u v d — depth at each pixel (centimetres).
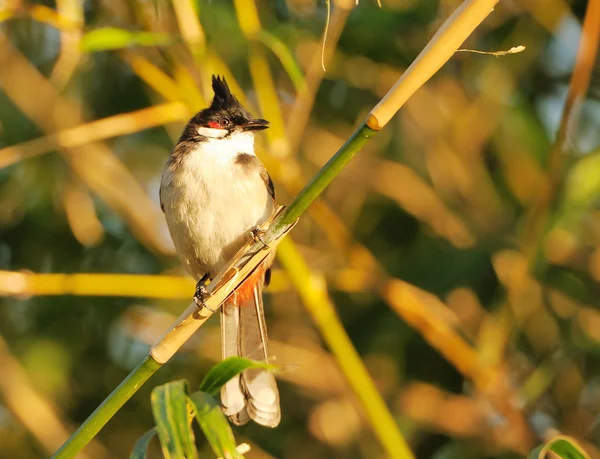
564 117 890
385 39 1027
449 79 1091
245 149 804
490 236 1020
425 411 997
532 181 1058
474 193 1070
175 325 488
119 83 1063
